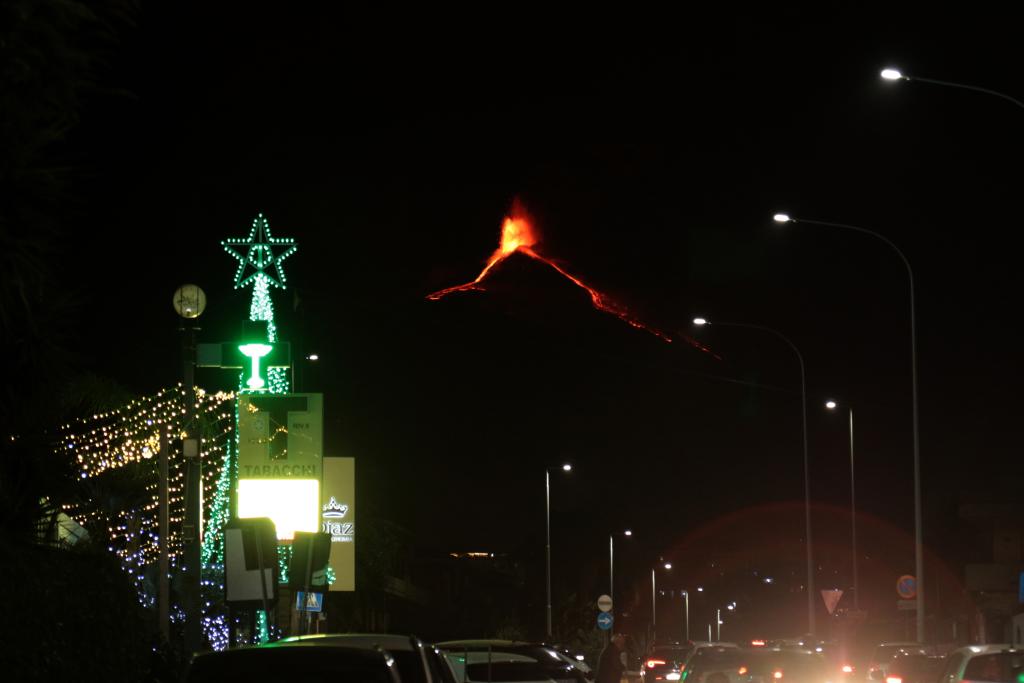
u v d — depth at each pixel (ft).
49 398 45.06
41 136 34.01
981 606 259.80
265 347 110.42
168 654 70.03
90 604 58.54
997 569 260.62
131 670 62.13
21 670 50.85
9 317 37.14
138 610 64.80
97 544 70.38
